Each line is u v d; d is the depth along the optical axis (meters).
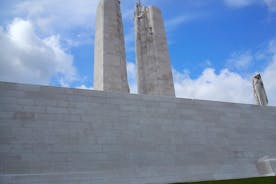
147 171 16.41
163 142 17.75
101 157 15.70
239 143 20.50
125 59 24.11
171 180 16.83
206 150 18.97
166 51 26.69
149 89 25.42
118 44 23.59
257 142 21.31
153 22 27.33
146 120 17.78
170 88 25.45
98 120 16.41
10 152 13.94
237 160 19.86
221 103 21.12
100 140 16.03
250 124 21.67
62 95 16.05
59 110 15.67
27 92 15.31
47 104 15.52
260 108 22.81
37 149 14.48
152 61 26.17
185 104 19.56
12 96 14.92
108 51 22.86
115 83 22.28
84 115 16.14
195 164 18.17
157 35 26.89
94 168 15.32
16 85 15.22
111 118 16.80
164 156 17.42
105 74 22.11
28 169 13.98
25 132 14.55
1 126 14.19
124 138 16.70
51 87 15.97
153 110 18.27
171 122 18.53
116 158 16.05
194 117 19.50
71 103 16.09
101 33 23.58
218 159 19.14
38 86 15.68
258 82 24.88
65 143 15.16
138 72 26.33
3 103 14.61
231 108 21.39
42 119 15.12
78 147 15.36
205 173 18.16
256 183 14.59
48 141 14.83
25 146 14.30
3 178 12.86
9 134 14.21
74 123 15.76
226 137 20.16
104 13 24.03
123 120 17.09
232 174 18.92
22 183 13.12
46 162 14.42
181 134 18.55
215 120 20.25
